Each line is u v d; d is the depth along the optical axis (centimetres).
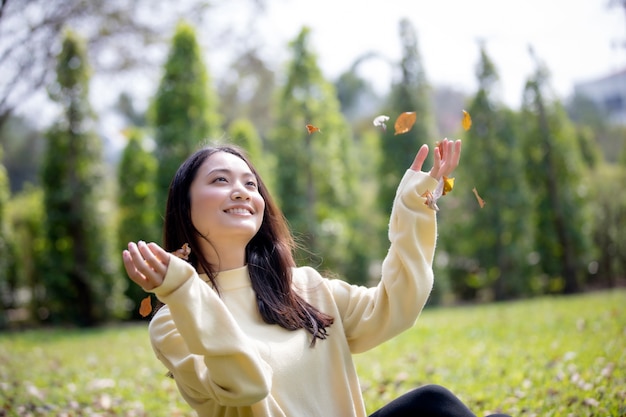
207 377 178
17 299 1247
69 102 1123
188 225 209
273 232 220
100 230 1134
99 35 1232
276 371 189
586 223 1271
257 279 206
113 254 1152
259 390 171
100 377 497
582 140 1538
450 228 1270
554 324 638
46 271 1120
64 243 1129
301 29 1247
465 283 1279
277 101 1248
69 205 1123
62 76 1114
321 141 1238
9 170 2312
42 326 1177
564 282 1273
